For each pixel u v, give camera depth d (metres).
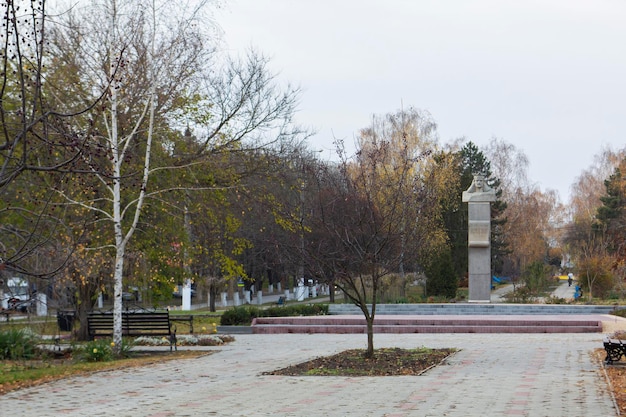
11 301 20.48
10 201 22.17
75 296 28.20
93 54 23.47
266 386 15.12
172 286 29.78
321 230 24.84
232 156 29.30
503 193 82.25
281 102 30.33
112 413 12.04
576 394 13.23
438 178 52.97
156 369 18.45
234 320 33.12
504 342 25.34
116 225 22.47
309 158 37.81
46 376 17.08
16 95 23.08
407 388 14.46
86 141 14.41
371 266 20.73
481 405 12.21
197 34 25.30
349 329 30.89
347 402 12.84
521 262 83.44
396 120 62.16
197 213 28.17
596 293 50.09
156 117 25.47
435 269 51.19
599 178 90.38
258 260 56.41
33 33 14.64
